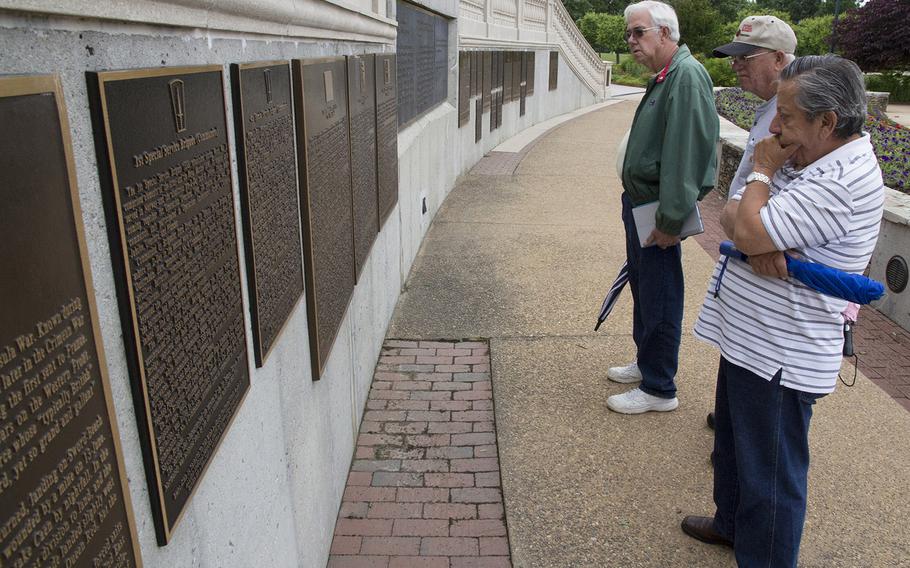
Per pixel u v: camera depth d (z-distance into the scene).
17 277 0.88
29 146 0.91
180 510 1.38
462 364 4.51
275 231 2.10
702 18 35.88
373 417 3.91
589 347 4.71
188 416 1.42
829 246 2.22
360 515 3.11
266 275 1.99
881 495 3.22
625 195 3.82
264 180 1.97
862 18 28.67
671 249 3.57
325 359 2.71
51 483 0.95
